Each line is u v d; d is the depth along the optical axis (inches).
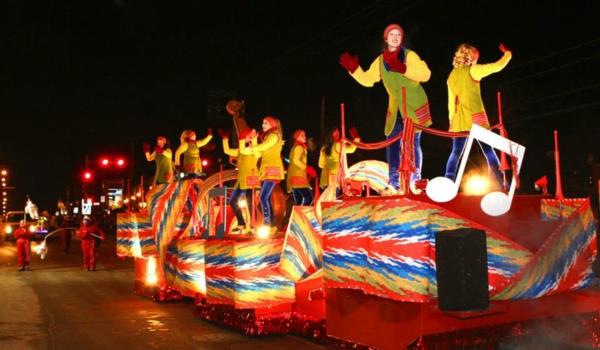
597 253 307.3
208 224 404.5
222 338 339.9
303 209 329.7
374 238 239.8
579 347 271.7
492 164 293.3
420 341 229.3
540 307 264.2
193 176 494.6
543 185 289.1
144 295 505.4
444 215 230.4
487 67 288.5
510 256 244.8
